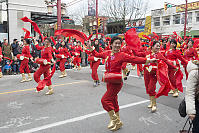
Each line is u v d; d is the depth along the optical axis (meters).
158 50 4.60
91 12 26.67
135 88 7.20
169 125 3.96
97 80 7.48
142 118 4.31
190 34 28.28
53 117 4.34
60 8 13.32
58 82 8.32
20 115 4.47
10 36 16.81
